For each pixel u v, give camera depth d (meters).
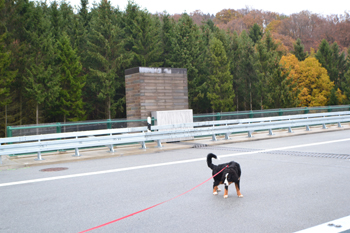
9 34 41.44
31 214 5.82
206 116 19.23
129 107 18.72
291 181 7.66
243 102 61.00
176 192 7.03
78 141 12.82
